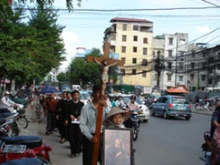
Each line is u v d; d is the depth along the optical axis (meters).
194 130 18.17
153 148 11.98
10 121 10.95
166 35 85.31
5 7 6.21
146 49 84.81
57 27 27.48
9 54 11.17
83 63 68.19
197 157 10.52
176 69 77.56
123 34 84.62
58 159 9.41
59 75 106.31
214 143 6.73
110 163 5.17
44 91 22.72
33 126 16.80
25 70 11.50
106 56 5.41
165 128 18.73
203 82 83.12
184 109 25.02
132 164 5.21
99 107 5.34
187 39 85.06
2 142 6.57
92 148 5.96
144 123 21.30
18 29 16.45
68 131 9.73
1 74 11.72
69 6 6.65
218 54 64.75
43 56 21.59
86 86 66.44
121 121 5.60
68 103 9.92
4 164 3.95
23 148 6.21
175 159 10.12
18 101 27.58
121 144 5.27
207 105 41.16
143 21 84.81
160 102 26.95
